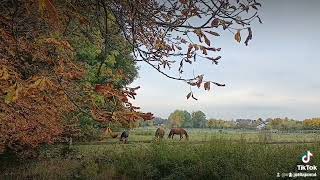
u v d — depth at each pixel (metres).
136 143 27.08
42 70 5.33
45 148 21.69
